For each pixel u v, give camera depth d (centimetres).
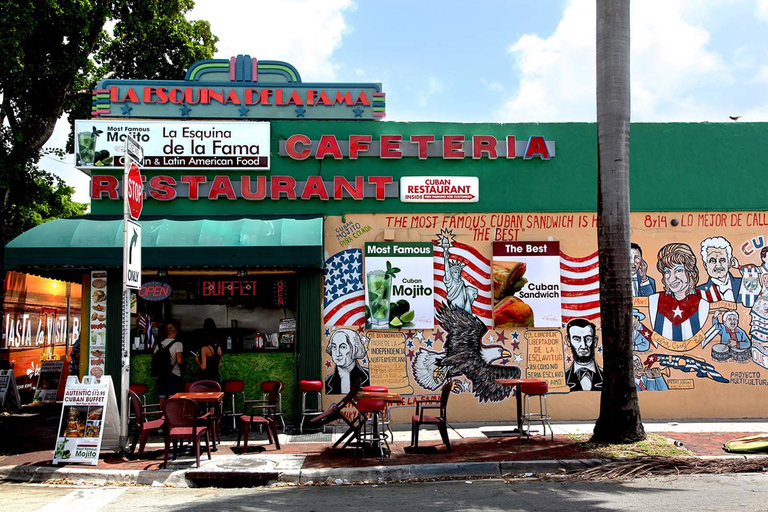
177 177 1205
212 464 881
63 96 1689
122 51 2261
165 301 1206
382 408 919
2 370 1474
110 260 1090
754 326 1248
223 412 1151
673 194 1268
